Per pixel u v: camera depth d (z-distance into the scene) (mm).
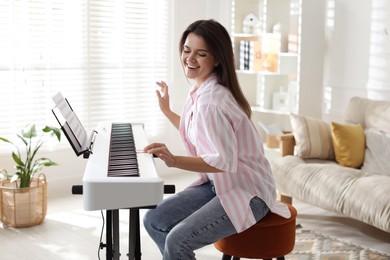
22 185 3592
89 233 3498
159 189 1767
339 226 3656
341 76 4617
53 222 3703
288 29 4805
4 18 4078
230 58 2254
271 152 4570
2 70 4109
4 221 3586
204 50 2240
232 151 2113
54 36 4320
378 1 4289
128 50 4719
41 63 4277
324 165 3658
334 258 3080
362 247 3254
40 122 4316
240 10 4934
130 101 4789
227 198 2191
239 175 2223
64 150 4441
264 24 4723
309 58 4547
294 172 3658
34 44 4230
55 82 4363
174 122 2695
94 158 2018
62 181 4449
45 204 3670
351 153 3820
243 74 5090
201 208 2195
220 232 2166
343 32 4566
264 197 2242
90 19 4477
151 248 3248
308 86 4574
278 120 5203
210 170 2086
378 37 4316
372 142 3855
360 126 3975
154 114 4945
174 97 5043
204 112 2146
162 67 4945
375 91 4375
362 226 3662
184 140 2473
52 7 4277
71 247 3256
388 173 3672
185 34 2340
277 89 4906
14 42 4137
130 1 4672
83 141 2203
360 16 4434
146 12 4777
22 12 4148
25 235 3453
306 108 4590
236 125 2184
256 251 2262
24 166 3598
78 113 4512
